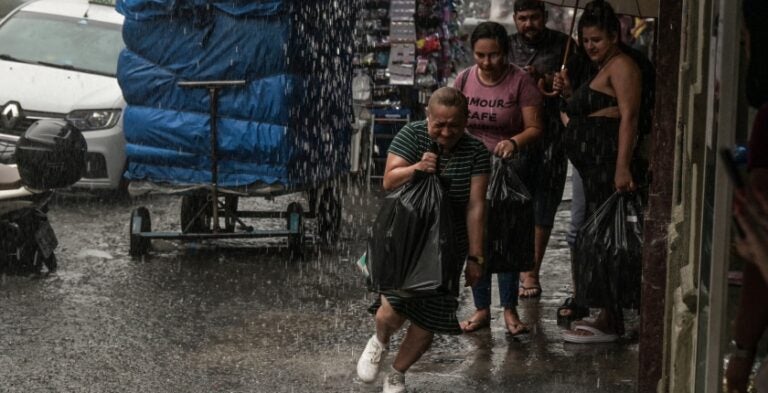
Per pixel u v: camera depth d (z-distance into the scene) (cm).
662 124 1278
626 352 1605
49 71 2845
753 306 748
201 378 1477
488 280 1706
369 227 2600
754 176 731
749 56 771
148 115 2217
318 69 2288
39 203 2006
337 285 2012
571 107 1688
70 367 1516
